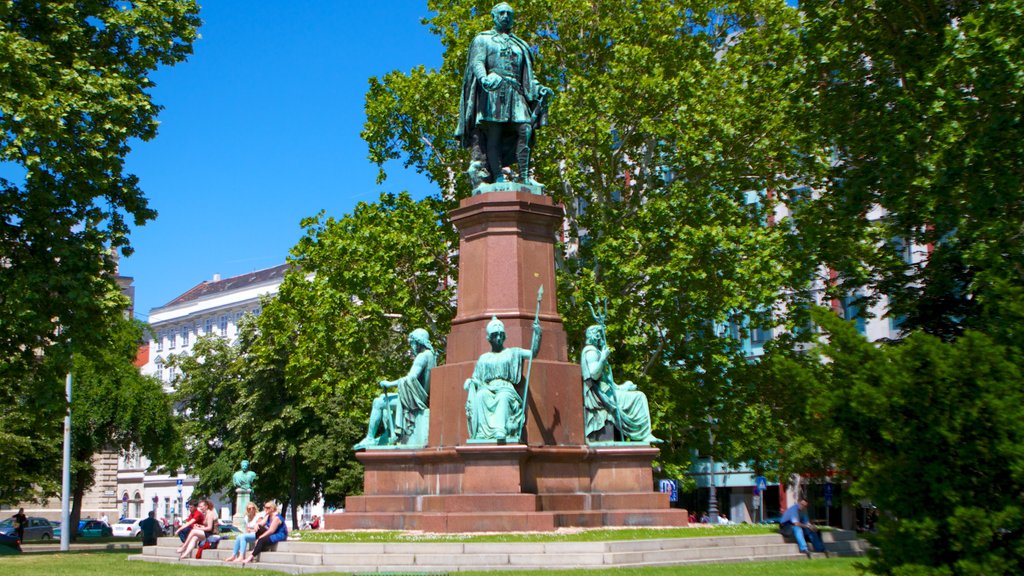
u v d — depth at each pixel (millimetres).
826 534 20469
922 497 9906
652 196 34156
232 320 97625
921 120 23656
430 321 34594
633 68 33750
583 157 33594
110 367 28000
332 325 33781
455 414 19422
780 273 30812
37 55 23984
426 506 18734
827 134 26953
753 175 34750
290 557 17109
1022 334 10617
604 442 19609
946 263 23719
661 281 31281
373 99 37406
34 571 18594
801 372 11062
